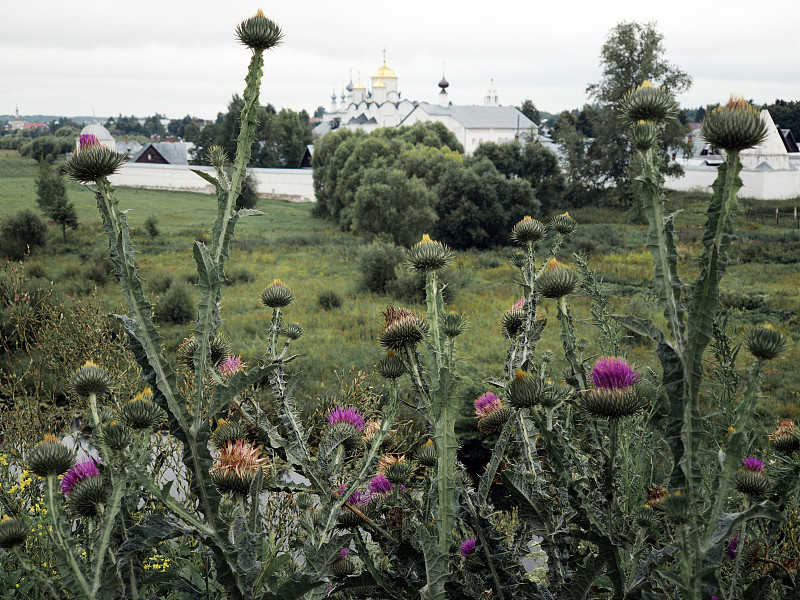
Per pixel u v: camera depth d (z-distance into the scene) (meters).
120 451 1.79
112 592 1.67
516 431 2.15
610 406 1.74
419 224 40.09
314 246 43.12
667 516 1.46
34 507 3.30
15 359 6.99
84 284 24.73
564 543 1.91
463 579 2.03
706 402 6.54
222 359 2.69
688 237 33.84
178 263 34.44
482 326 20.97
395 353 2.21
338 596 2.21
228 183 1.69
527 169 55.69
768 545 2.21
